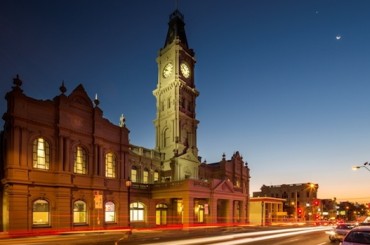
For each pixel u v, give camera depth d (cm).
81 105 4294
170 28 7625
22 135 3584
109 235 3494
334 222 9606
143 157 5675
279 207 9056
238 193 6291
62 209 3847
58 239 2953
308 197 10956
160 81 7138
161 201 5412
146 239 2955
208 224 5212
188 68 7244
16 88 3591
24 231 3453
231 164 7525
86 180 4228
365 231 1493
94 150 4394
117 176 4747
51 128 3916
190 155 6341
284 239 3128
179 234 3694
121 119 5012
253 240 2873
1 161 3803
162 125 6806
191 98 7169
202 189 5225
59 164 3894
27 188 3550
